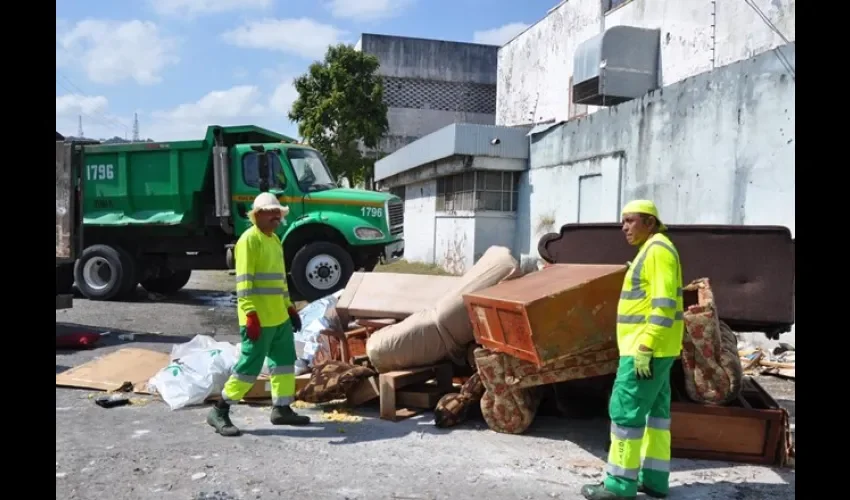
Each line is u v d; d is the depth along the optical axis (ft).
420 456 16.22
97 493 13.43
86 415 18.97
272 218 17.92
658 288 13.19
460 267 62.80
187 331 33.27
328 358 23.44
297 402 20.90
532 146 55.62
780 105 28.81
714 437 16.38
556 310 16.22
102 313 37.93
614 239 23.47
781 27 39.78
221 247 43.83
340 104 89.51
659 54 50.88
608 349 16.75
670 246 13.52
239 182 40.57
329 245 39.70
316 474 14.83
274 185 40.24
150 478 14.32
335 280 39.73
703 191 34.01
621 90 50.29
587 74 51.96
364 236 40.01
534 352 16.24
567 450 16.98
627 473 13.55
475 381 19.04
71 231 30.37
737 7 43.27
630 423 13.60
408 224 83.51
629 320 13.87
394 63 111.45
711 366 16.24
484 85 115.34
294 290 42.01
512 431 18.13
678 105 36.04
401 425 18.85
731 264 21.36
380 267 69.72
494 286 19.16
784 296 20.85
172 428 17.97
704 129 33.91
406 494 13.84
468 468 15.47
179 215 41.73
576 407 19.85
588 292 16.31
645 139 39.09
